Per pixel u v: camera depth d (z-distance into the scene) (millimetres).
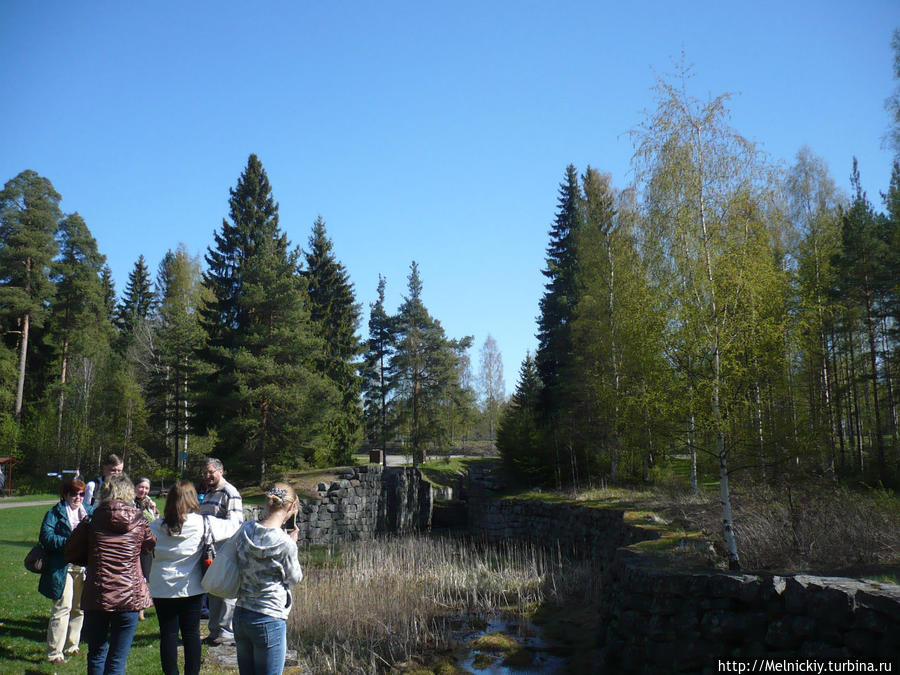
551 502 24047
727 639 7348
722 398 9758
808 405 11734
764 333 9750
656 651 8219
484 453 64250
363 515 27672
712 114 10539
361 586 14156
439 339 47312
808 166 28875
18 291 43375
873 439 28094
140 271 71688
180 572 5289
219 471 7926
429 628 11438
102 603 4918
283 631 4445
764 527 10664
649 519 15227
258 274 32250
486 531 29516
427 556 18594
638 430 11828
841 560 9109
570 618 11867
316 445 34406
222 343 33250
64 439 42594
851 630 6160
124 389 41625
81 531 5098
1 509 23688
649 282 11125
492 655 9836
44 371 49531
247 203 40312
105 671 4957
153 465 38844
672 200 10703
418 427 46312
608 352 25188
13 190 45375
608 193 34594
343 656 9695
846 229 26875
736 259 10016
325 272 49312
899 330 24781
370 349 51406
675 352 10328
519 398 40375
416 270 48750
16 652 6641
